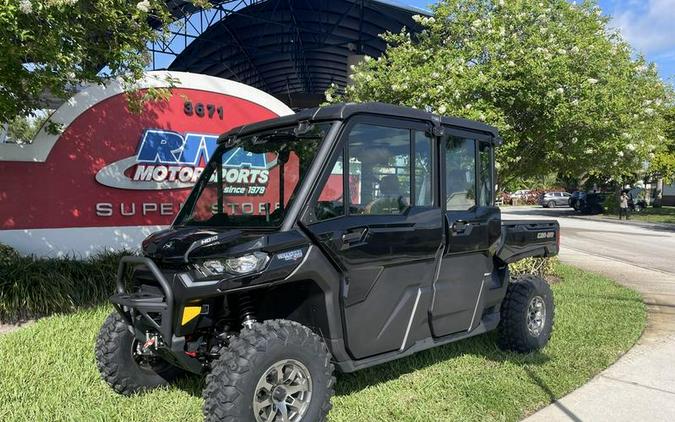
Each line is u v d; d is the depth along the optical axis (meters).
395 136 4.27
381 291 4.07
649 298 8.75
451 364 5.16
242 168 4.29
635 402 4.42
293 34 28.47
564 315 7.14
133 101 7.87
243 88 10.79
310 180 3.73
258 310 3.92
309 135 3.95
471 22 10.03
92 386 4.49
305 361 3.50
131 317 3.84
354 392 4.46
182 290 3.39
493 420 4.01
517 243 5.51
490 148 5.21
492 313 5.43
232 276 3.32
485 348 5.64
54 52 5.53
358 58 26.89
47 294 6.88
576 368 5.14
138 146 9.37
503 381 4.73
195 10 16.39
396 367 5.03
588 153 9.42
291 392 3.46
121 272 3.91
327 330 3.80
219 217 4.25
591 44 9.66
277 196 3.90
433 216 4.46
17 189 8.24
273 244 3.48
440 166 4.58
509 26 9.63
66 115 8.65
